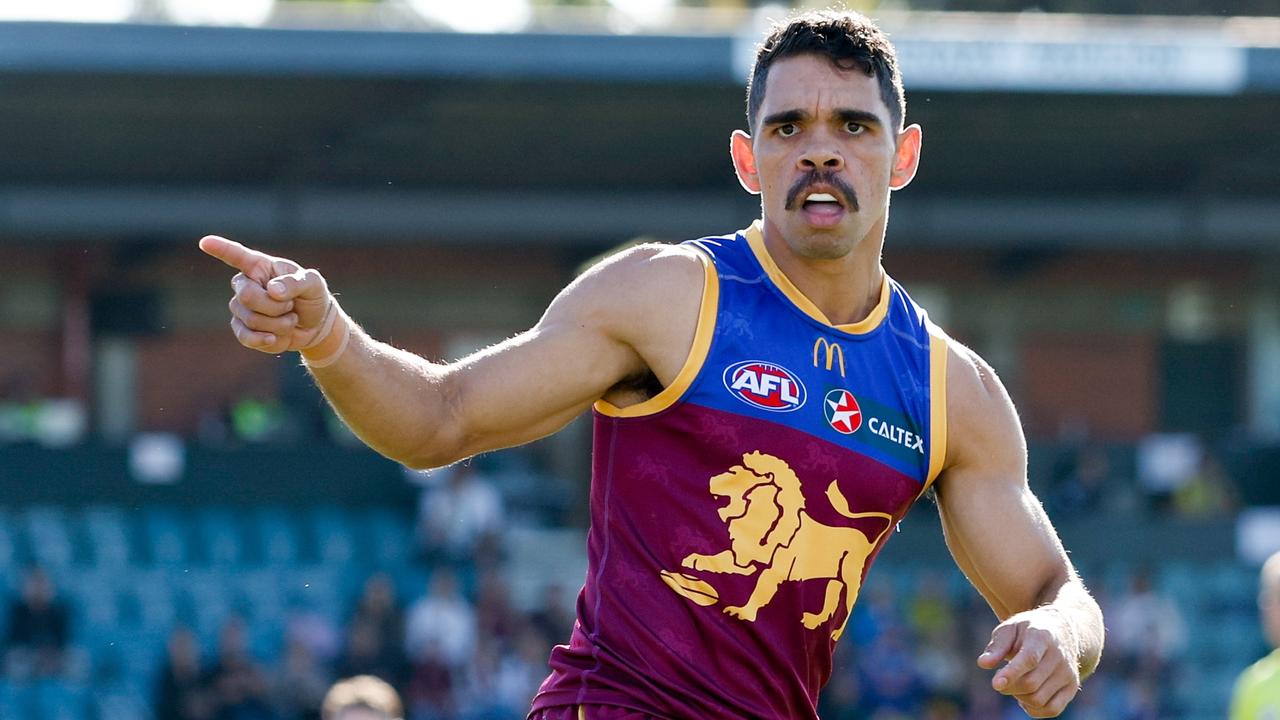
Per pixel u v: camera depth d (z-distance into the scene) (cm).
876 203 899
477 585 4916
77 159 5181
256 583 4962
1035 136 5300
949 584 5131
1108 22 5131
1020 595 932
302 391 5781
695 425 871
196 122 4881
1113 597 5141
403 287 6306
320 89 4625
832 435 882
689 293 884
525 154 5362
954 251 6575
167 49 4328
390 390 821
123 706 4456
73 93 4553
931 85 4603
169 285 6097
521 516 5438
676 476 873
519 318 6419
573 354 865
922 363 925
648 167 5531
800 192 882
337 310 809
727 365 876
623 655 876
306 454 5191
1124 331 6750
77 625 4769
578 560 5200
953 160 5547
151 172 5322
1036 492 5566
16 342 5978
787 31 905
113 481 5038
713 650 868
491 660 4416
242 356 6181
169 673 4184
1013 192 5862
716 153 5391
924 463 914
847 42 891
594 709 876
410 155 5297
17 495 4962
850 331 905
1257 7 7238
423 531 4988
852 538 889
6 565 4844
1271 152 5512
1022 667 827
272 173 5362
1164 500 5531
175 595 4903
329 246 6212
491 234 5381
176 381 6141
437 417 839
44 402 5947
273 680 4250
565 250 6362
